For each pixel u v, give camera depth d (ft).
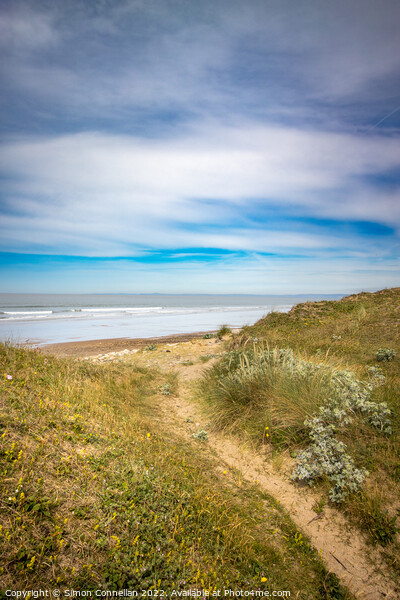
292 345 31.01
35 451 10.55
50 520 8.36
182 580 7.86
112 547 8.23
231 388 20.86
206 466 14.62
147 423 18.43
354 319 37.55
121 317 127.03
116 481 10.62
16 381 16.10
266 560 9.46
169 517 9.84
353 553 9.92
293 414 16.69
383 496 11.36
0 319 109.60
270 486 13.60
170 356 41.81
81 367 25.49
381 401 16.58
